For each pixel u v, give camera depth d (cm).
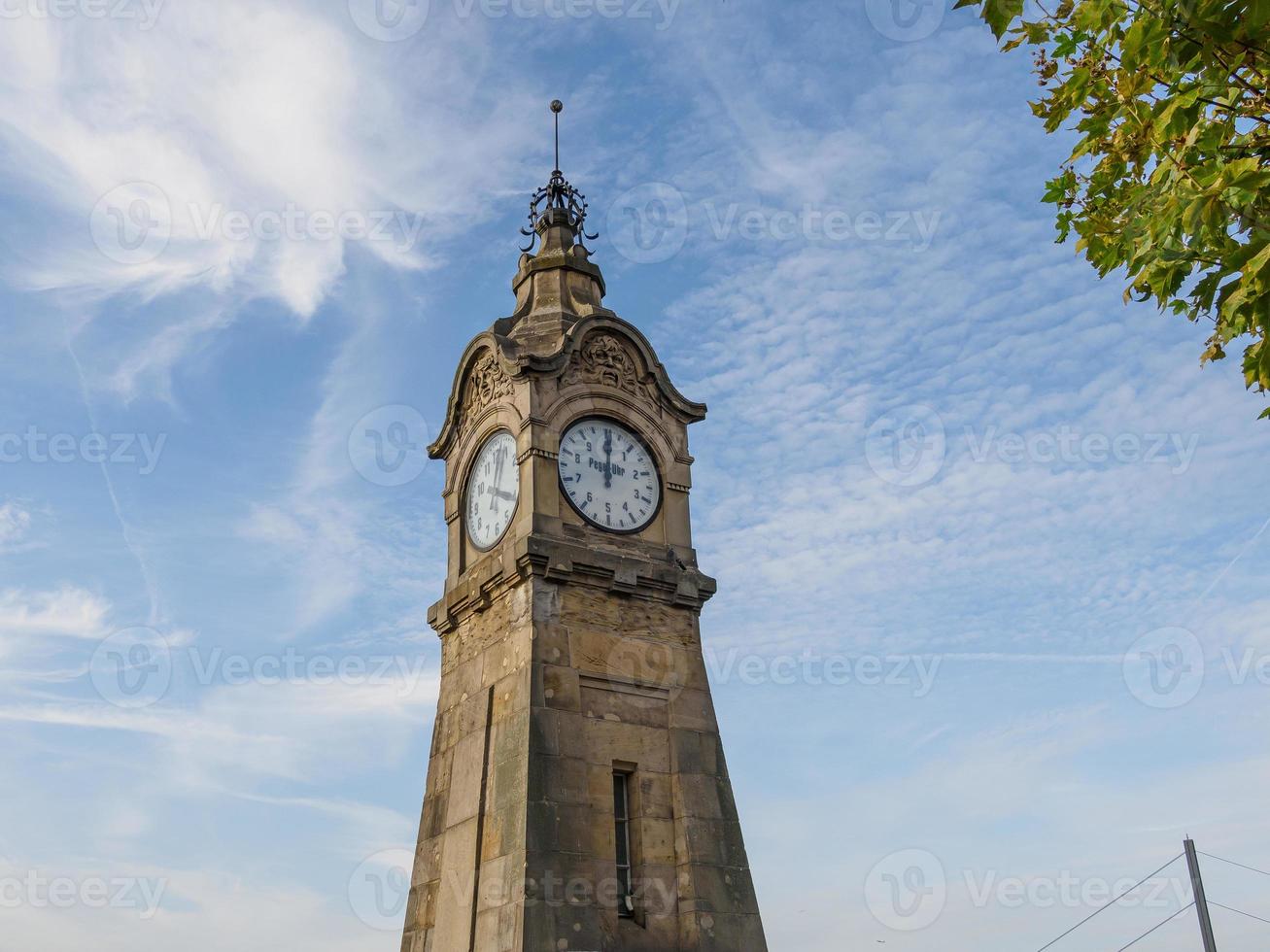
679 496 3025
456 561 3048
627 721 2719
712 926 2580
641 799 2661
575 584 2772
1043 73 1634
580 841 2517
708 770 2766
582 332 2991
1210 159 1468
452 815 2714
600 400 2977
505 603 2805
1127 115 1557
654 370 3067
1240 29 1331
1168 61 1420
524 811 2478
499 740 2647
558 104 3594
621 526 2906
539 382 2906
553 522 2789
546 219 3400
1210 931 3831
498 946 2411
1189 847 3938
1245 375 1472
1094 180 1666
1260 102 1441
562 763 2569
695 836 2659
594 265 3312
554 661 2666
